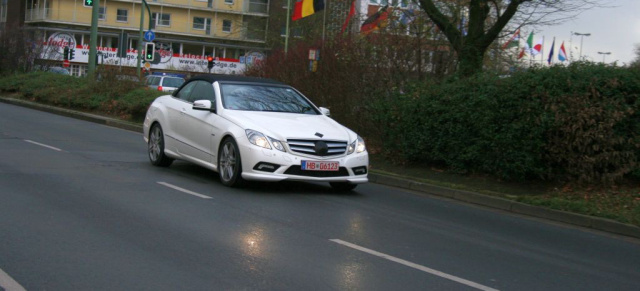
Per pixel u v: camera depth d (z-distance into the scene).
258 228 7.08
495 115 11.23
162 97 12.06
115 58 61.00
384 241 6.95
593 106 10.35
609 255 7.31
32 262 5.29
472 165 12.13
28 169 10.00
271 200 8.90
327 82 16.05
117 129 19.83
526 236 8.04
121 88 24.25
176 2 63.84
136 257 5.63
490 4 14.67
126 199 8.19
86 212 7.27
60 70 39.81
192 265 5.49
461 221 8.72
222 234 6.67
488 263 6.38
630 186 10.56
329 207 8.77
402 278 5.55
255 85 10.87
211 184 9.86
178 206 7.98
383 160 13.84
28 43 35.88
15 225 6.45
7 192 8.08
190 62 62.25
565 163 10.90
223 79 10.79
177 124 10.98
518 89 10.89
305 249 6.30
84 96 24.81
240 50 66.62
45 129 17.33
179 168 11.51
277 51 19.95
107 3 62.62
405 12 15.24
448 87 12.42
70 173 9.95
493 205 10.23
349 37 16.05
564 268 6.46
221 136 9.73
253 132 9.26
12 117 20.38
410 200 10.20
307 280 5.28
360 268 5.77
